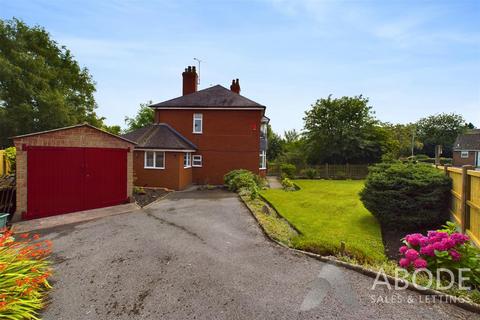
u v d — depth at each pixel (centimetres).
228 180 1582
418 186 719
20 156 782
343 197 1258
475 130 5550
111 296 370
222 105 1772
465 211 549
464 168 551
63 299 361
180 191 1454
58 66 2405
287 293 375
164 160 1514
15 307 305
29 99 2047
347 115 2673
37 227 721
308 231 715
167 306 344
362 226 767
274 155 3844
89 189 943
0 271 333
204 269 455
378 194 766
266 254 527
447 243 391
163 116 1850
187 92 2072
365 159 2612
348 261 478
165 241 604
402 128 4294
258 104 1767
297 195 1311
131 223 763
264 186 1625
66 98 2352
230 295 370
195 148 1788
